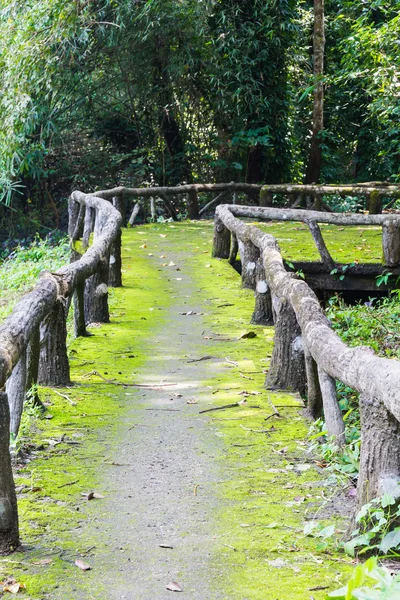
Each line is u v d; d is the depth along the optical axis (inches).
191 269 454.0
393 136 808.9
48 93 710.5
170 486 160.7
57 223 835.4
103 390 233.5
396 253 394.0
